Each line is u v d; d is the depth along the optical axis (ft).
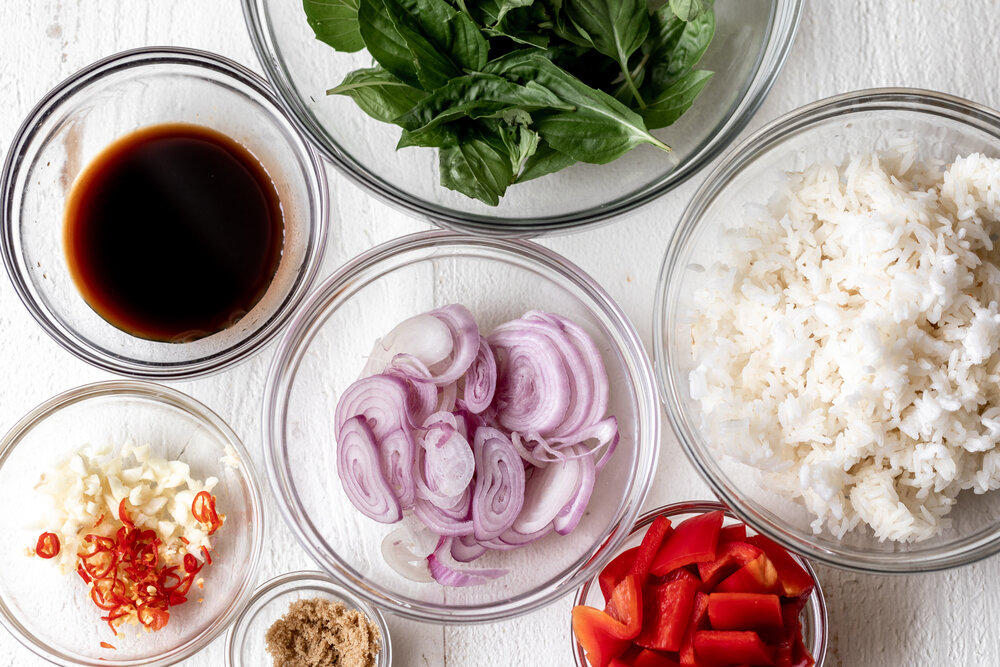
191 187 1.86
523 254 1.88
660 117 1.70
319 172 1.86
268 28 1.74
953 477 1.71
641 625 1.73
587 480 1.83
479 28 1.65
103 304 1.86
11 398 1.88
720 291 1.76
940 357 1.70
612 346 1.88
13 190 1.86
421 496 1.81
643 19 1.65
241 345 1.87
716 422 1.76
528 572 1.86
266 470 1.86
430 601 1.86
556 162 1.71
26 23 1.86
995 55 1.84
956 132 1.79
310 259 1.87
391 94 1.69
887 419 1.70
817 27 1.84
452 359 1.82
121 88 1.86
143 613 1.85
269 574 1.88
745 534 1.80
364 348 1.87
